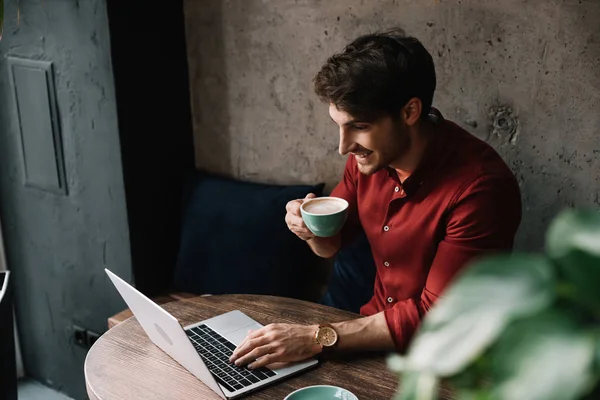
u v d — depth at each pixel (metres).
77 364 3.12
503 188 1.79
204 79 2.82
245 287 2.59
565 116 2.10
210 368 1.66
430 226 1.86
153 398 1.56
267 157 2.76
